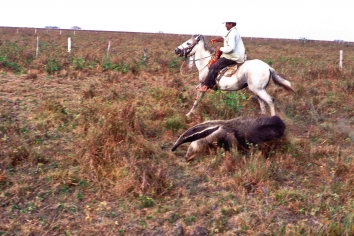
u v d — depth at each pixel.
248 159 6.55
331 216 5.24
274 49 33.09
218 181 6.13
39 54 17.16
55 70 12.96
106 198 5.49
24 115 8.30
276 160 6.81
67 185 5.71
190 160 6.81
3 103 8.89
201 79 9.23
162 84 12.09
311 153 7.23
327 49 36.19
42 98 9.53
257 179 5.99
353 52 32.91
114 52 21.69
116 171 5.92
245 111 9.52
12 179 5.75
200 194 5.78
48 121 7.93
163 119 8.43
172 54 21.06
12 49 17.94
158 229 4.95
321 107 10.59
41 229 4.80
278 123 6.94
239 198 5.64
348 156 7.24
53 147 6.84
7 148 6.57
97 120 7.76
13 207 5.17
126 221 5.07
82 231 4.82
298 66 18.12
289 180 6.29
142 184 5.62
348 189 5.92
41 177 5.86
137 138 6.99
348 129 8.82
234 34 8.40
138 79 13.05
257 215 5.23
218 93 9.89
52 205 5.29
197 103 9.02
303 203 5.54
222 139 6.86
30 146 6.78
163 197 5.59
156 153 6.87
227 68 8.59
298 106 10.48
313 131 8.72
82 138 7.06
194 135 6.84
